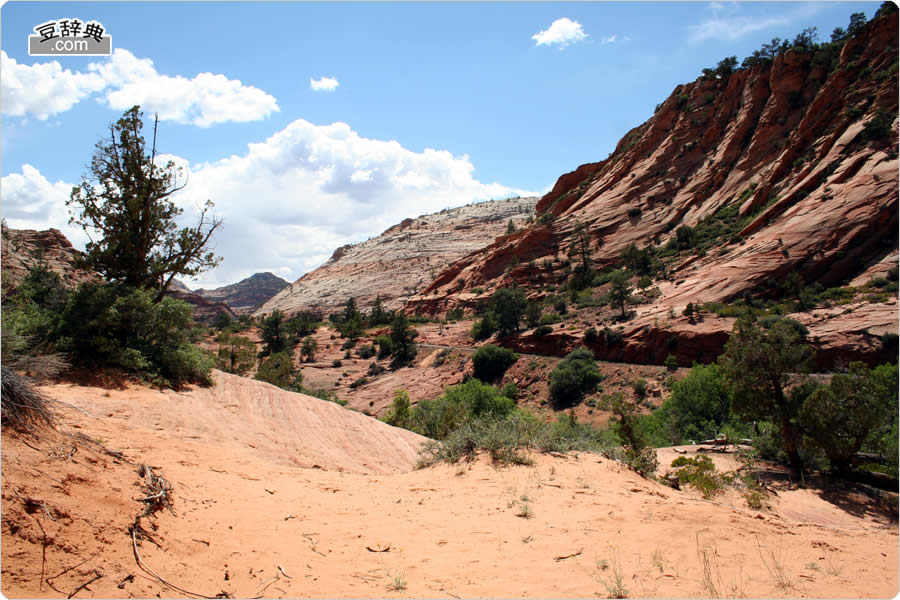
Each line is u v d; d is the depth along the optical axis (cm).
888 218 6731
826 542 656
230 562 468
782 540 641
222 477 780
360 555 539
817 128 9288
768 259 7025
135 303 1430
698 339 5878
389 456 1349
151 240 1706
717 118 11800
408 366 8919
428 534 623
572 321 8056
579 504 764
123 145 1638
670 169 11819
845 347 4884
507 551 566
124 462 605
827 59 10444
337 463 1155
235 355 3466
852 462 2381
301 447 1193
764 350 2455
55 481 454
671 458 2522
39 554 359
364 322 12975
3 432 490
